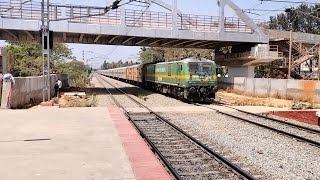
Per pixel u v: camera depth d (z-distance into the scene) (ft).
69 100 91.25
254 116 68.28
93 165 25.17
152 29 113.70
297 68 153.99
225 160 31.24
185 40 122.52
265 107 83.66
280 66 148.15
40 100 96.99
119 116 56.08
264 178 28.14
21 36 122.52
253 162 33.45
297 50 145.89
